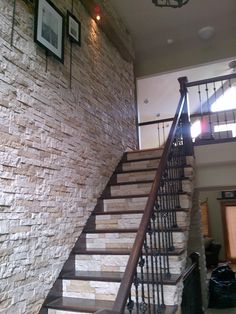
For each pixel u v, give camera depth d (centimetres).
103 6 415
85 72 344
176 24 509
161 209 238
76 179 297
